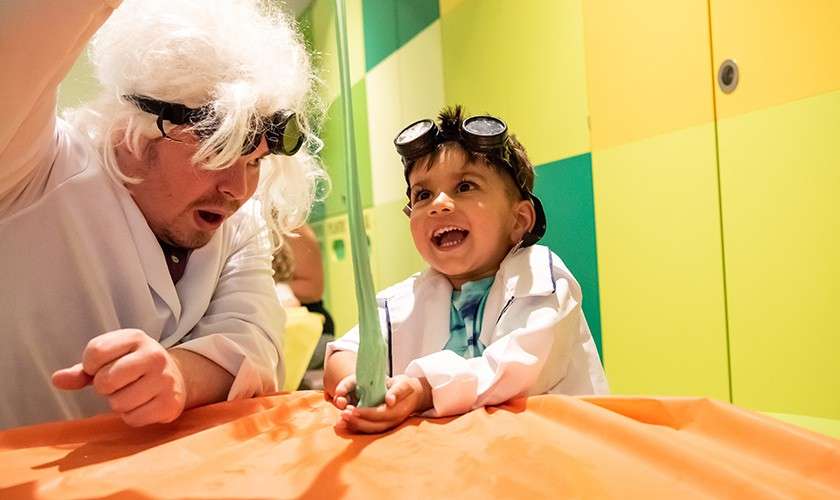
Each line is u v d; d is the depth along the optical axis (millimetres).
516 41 1682
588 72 1465
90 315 734
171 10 687
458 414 607
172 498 377
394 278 2482
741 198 1134
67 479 425
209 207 757
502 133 836
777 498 341
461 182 852
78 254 717
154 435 577
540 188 1638
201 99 682
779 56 1058
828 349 1006
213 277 839
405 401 586
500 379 623
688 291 1241
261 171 849
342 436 536
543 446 452
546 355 678
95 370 551
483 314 808
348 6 2715
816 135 1009
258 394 752
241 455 479
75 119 793
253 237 938
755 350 1120
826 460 390
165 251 832
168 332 781
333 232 2979
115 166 736
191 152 706
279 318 900
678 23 1236
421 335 843
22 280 701
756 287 1114
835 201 987
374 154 2592
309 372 2080
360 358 560
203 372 700
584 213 1503
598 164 1451
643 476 391
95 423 568
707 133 1192
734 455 423
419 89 2186
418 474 416
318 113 901
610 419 478
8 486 415
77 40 541
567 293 764
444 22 2012
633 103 1349
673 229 1268
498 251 864
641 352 1363
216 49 683
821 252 1011
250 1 793
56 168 729
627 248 1386
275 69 723
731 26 1137
